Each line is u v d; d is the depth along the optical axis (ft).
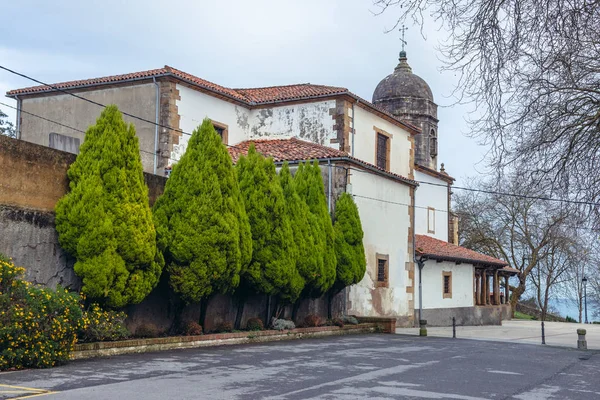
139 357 43.88
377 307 87.15
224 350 50.52
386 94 131.95
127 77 78.89
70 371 36.17
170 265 52.54
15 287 37.63
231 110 89.10
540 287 176.14
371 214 85.61
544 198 42.80
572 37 32.07
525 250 161.58
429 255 100.68
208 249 52.85
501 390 34.53
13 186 42.96
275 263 61.36
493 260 127.75
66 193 46.96
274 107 91.56
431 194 123.95
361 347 57.41
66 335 39.45
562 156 40.73
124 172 47.70
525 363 49.55
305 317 71.31
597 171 40.45
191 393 29.68
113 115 48.37
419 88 131.23
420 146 129.49
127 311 50.21
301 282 65.16
